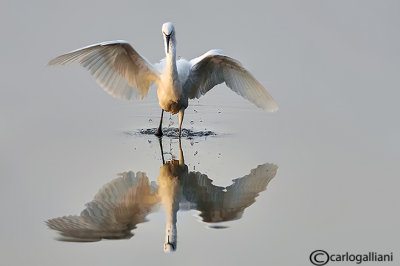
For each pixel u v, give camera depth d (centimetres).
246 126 1656
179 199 1141
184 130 1625
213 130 1625
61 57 1284
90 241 967
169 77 1460
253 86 1482
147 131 1609
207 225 1032
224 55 1436
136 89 1512
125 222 1038
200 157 1386
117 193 1162
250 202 1132
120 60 1413
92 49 1317
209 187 1202
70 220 1040
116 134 1571
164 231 1004
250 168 1315
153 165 1327
